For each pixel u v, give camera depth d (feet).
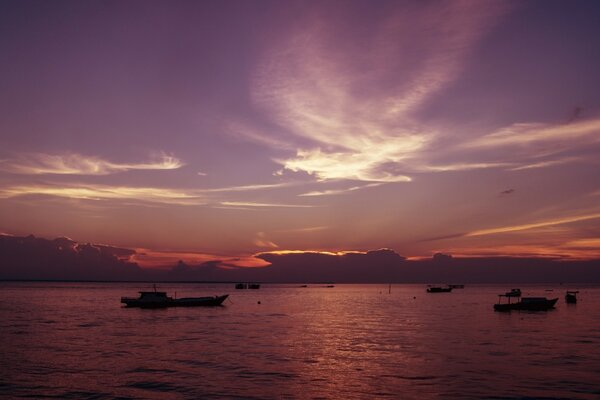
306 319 315.17
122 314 350.43
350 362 156.87
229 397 116.67
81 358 164.55
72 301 539.70
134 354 172.65
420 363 154.81
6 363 156.15
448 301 584.81
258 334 230.48
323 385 127.03
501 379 132.77
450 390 121.80
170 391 121.60
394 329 253.65
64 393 120.16
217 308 419.33
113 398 115.96
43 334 229.45
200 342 202.39
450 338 215.51
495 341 205.36
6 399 115.34
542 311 392.47
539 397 115.85
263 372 142.10
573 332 239.50
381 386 125.80
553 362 156.25
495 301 582.35
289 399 114.93
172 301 419.13
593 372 141.18
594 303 546.26
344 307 453.58
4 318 315.78
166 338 215.31
